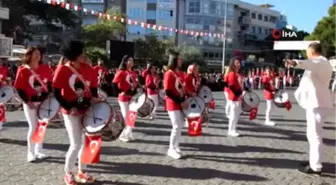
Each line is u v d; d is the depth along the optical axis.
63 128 11.51
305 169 7.62
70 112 6.18
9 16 48.06
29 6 53.50
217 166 7.96
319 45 7.44
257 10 90.56
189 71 9.55
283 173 7.59
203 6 76.94
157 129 12.21
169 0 74.06
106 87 15.80
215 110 18.67
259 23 91.25
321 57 7.38
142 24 28.02
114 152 8.82
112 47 27.97
